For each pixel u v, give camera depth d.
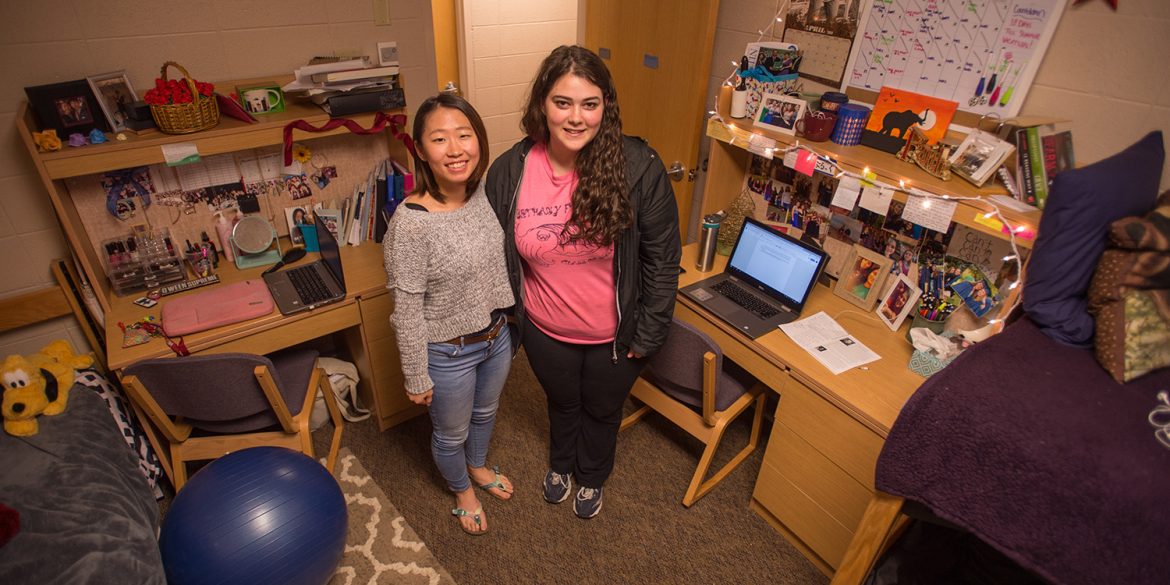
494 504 2.22
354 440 2.46
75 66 1.94
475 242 1.59
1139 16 1.44
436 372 1.71
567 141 1.50
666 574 2.01
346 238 2.46
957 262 1.94
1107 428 1.26
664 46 2.63
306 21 2.30
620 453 2.45
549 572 2.00
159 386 1.76
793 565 2.05
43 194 2.01
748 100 2.20
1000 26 1.67
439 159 1.47
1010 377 1.40
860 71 2.02
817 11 2.08
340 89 2.18
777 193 2.42
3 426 1.74
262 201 2.39
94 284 1.95
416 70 2.65
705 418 2.07
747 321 2.07
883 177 1.78
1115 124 1.55
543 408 2.68
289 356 2.22
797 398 1.88
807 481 1.95
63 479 1.62
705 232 2.32
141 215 2.18
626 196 1.54
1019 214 1.54
